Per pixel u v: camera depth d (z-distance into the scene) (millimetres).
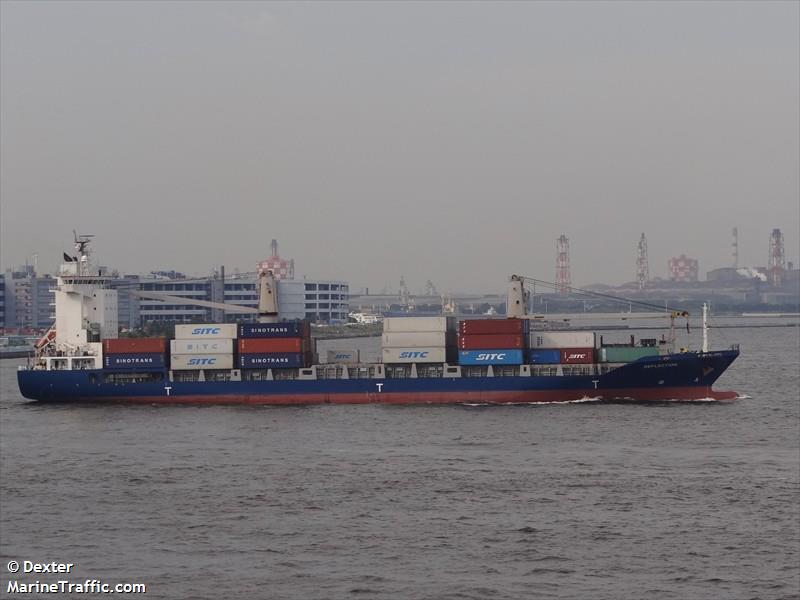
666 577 153125
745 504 189875
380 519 183125
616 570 155875
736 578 152375
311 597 147125
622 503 191375
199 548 168750
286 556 164000
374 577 154125
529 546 167125
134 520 185625
